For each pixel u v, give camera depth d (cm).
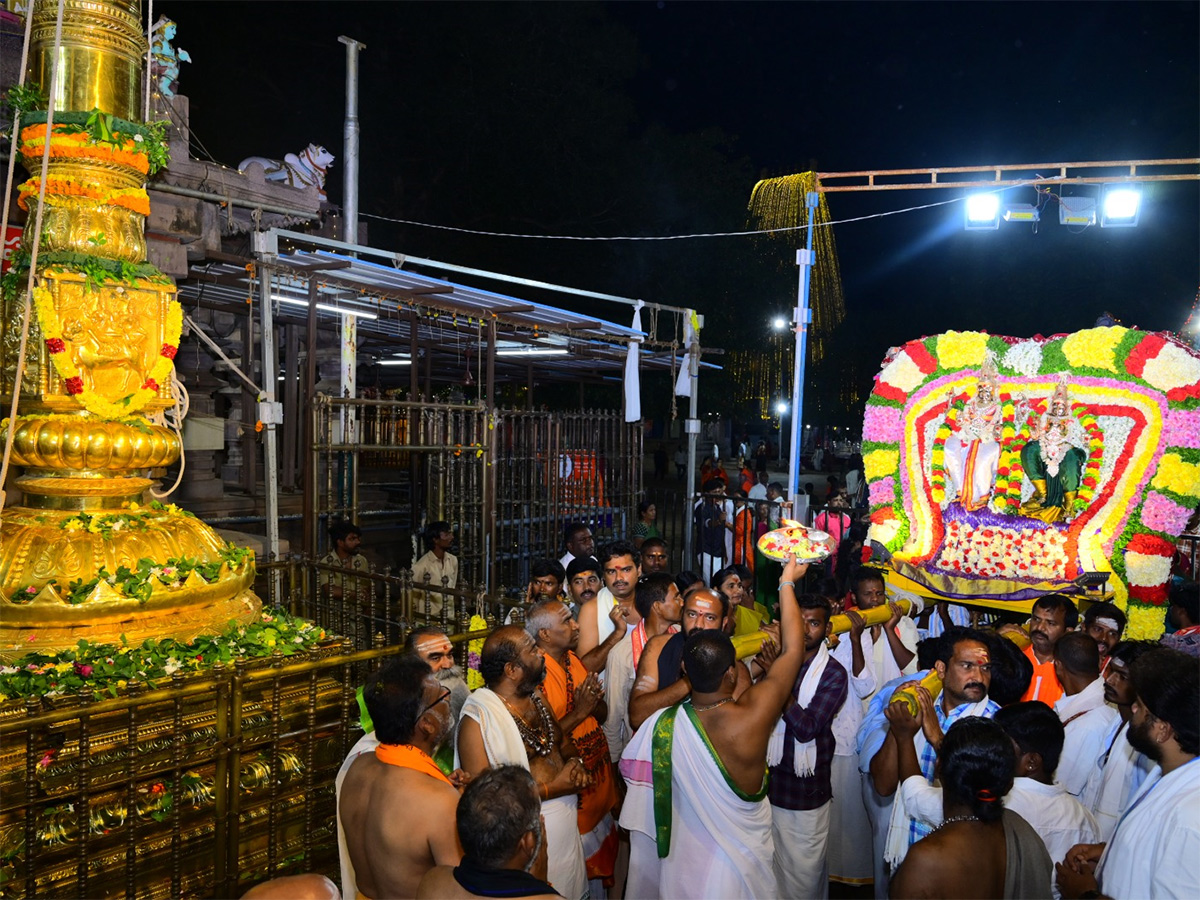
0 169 647
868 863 511
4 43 675
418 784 299
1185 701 270
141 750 440
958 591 783
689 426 1333
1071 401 780
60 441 512
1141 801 281
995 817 280
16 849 396
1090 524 779
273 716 445
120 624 498
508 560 1204
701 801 346
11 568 488
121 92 548
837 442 4697
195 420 1124
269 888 233
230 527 1111
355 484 951
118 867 421
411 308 1112
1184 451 745
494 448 1064
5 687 432
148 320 546
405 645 476
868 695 515
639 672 415
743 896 343
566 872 373
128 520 536
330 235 1375
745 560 1108
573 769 378
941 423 827
